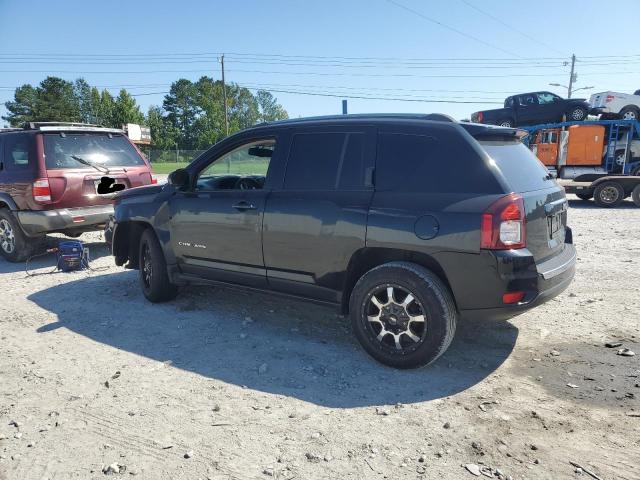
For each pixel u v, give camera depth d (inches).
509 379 140.1
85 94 4564.5
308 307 206.7
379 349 148.2
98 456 108.0
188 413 125.0
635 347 159.6
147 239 209.6
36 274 273.9
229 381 142.3
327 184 158.7
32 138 284.5
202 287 237.5
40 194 279.4
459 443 110.3
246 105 5251.0
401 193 144.3
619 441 110.0
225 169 190.7
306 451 108.5
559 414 121.4
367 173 150.9
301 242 160.6
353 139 156.6
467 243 131.5
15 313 205.9
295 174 166.6
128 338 176.2
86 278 262.2
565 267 148.0
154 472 102.3
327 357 157.5
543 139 703.1
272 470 102.3
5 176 296.4
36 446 112.1
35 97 3786.9
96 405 129.6
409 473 100.6
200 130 4173.2
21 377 146.6
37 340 175.8
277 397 132.6
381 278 144.4
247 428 117.9
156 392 136.2
